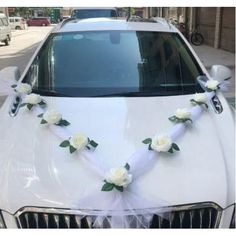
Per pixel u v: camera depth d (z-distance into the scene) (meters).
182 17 21.84
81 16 13.34
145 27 3.78
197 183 2.12
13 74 3.54
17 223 2.06
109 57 3.41
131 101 2.93
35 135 2.54
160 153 2.29
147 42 3.57
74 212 2.00
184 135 2.50
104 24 3.85
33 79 3.33
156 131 2.53
